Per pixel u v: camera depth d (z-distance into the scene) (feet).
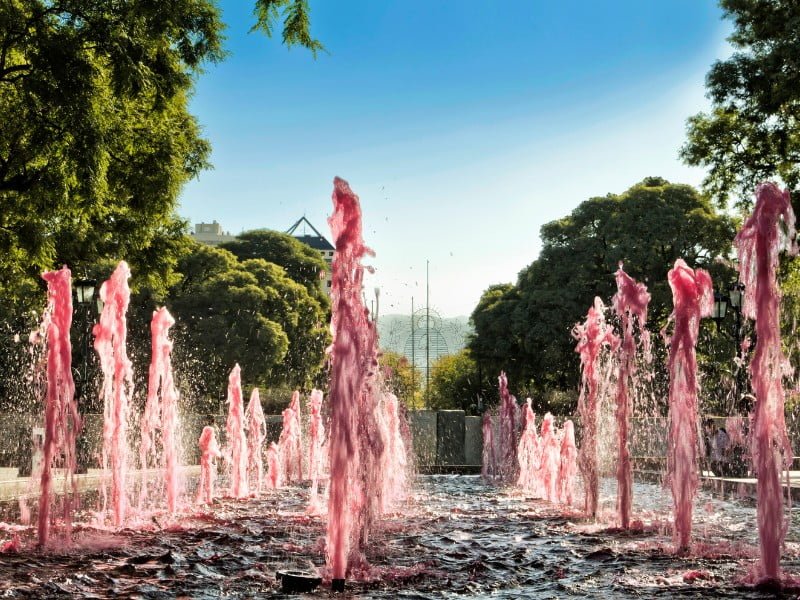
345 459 24.32
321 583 24.27
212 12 58.90
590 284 146.72
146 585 24.04
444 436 108.58
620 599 22.00
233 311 151.64
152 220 74.23
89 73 51.78
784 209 24.91
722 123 96.07
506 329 154.20
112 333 39.09
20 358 90.27
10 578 24.30
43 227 62.03
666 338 32.40
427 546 33.35
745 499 55.42
